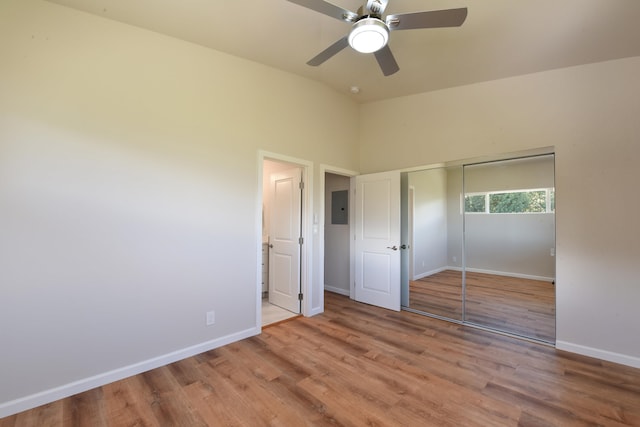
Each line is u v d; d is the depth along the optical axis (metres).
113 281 2.24
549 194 3.07
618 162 2.54
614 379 2.25
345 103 4.23
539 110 2.93
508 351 2.74
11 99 1.87
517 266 3.31
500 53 2.70
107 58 2.23
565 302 2.75
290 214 3.92
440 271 3.82
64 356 2.04
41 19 1.98
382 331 3.22
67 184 2.05
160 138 2.48
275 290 4.15
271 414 1.85
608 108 2.59
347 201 4.70
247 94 3.07
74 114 2.08
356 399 2.00
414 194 3.98
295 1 1.62
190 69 2.66
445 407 1.92
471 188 3.61
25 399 1.89
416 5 2.10
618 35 2.26
